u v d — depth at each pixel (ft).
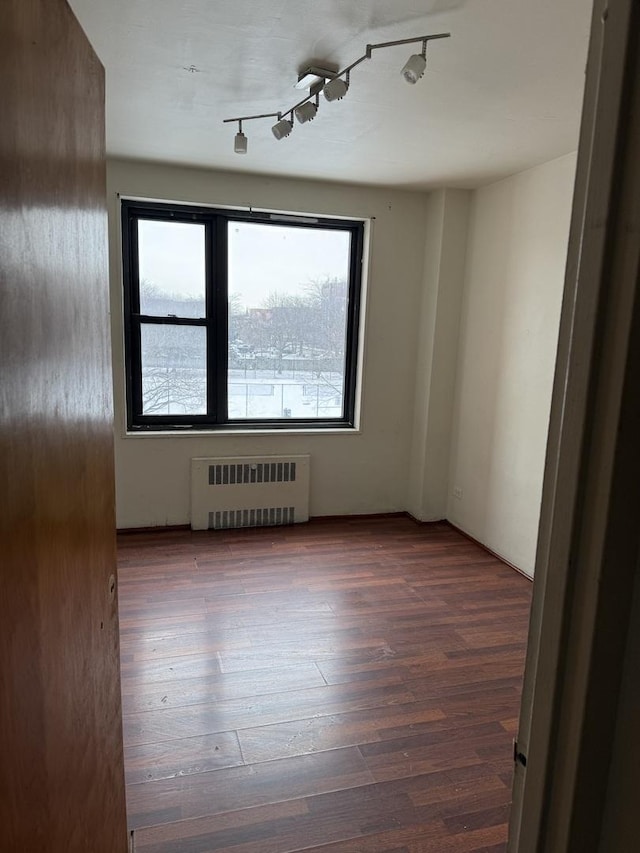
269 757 6.34
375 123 8.93
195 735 6.64
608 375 1.65
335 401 14.57
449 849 5.29
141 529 13.12
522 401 11.48
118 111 8.78
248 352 13.70
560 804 1.89
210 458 13.16
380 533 13.65
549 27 5.98
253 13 5.90
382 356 14.16
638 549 1.68
